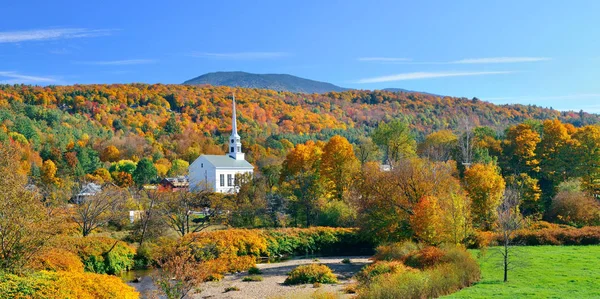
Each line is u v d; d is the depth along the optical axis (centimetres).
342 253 6131
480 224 5966
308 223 7494
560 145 8925
